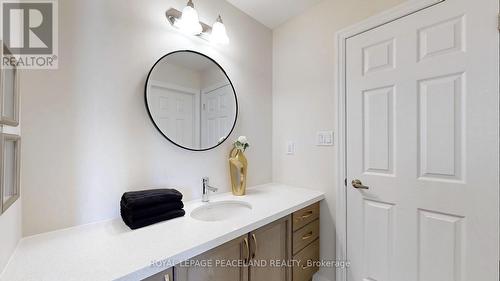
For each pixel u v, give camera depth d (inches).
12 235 30.1
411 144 49.4
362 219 57.6
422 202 47.9
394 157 52.1
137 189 47.3
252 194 64.1
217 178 63.7
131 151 46.5
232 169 63.9
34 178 35.7
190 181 57.2
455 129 44.0
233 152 65.6
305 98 71.4
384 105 53.6
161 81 51.1
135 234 36.8
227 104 65.6
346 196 60.8
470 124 42.3
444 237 45.2
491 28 40.0
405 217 50.3
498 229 39.7
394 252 51.9
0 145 24.3
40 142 36.3
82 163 40.4
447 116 44.8
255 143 75.4
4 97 27.3
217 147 63.6
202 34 58.7
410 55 49.4
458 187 43.6
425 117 47.6
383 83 53.7
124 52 45.6
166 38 52.2
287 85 76.8
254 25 75.1
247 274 42.1
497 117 39.7
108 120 43.4
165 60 51.9
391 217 52.6
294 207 53.4
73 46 39.6
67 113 38.9
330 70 64.9
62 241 34.2
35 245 32.8
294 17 74.4
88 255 30.1
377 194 54.8
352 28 59.6
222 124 64.4
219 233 37.4
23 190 34.6
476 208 41.7
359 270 57.9
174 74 53.7
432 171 46.8
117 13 44.7
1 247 26.0
